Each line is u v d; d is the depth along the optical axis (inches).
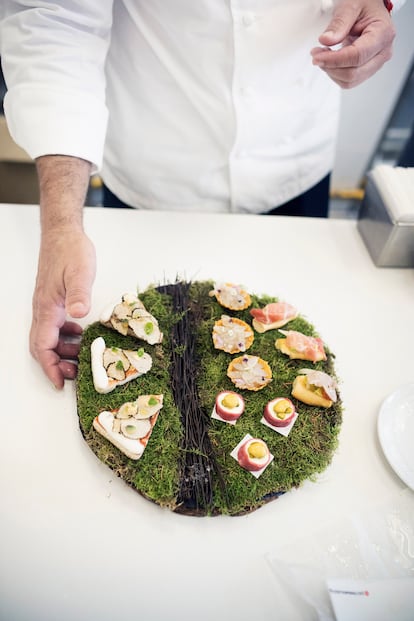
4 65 26.7
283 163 35.4
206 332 26.6
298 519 21.4
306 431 23.0
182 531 20.7
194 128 32.3
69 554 19.7
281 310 27.0
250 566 20.1
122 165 35.2
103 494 21.4
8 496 20.9
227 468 21.6
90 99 26.8
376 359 27.7
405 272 32.7
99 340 24.5
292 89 31.6
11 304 27.9
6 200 53.7
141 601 19.0
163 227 33.3
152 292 28.0
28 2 25.0
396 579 19.5
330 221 35.6
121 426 21.7
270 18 27.1
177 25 27.5
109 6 27.0
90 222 32.8
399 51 51.9
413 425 24.3
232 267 31.5
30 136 25.8
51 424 23.2
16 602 18.6
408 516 21.6
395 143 61.5
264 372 24.5
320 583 19.7
